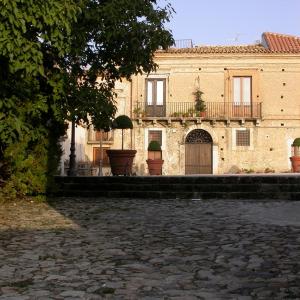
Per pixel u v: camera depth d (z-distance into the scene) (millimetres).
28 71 7293
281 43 31703
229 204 10633
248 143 29859
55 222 8109
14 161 10359
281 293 4082
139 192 12336
